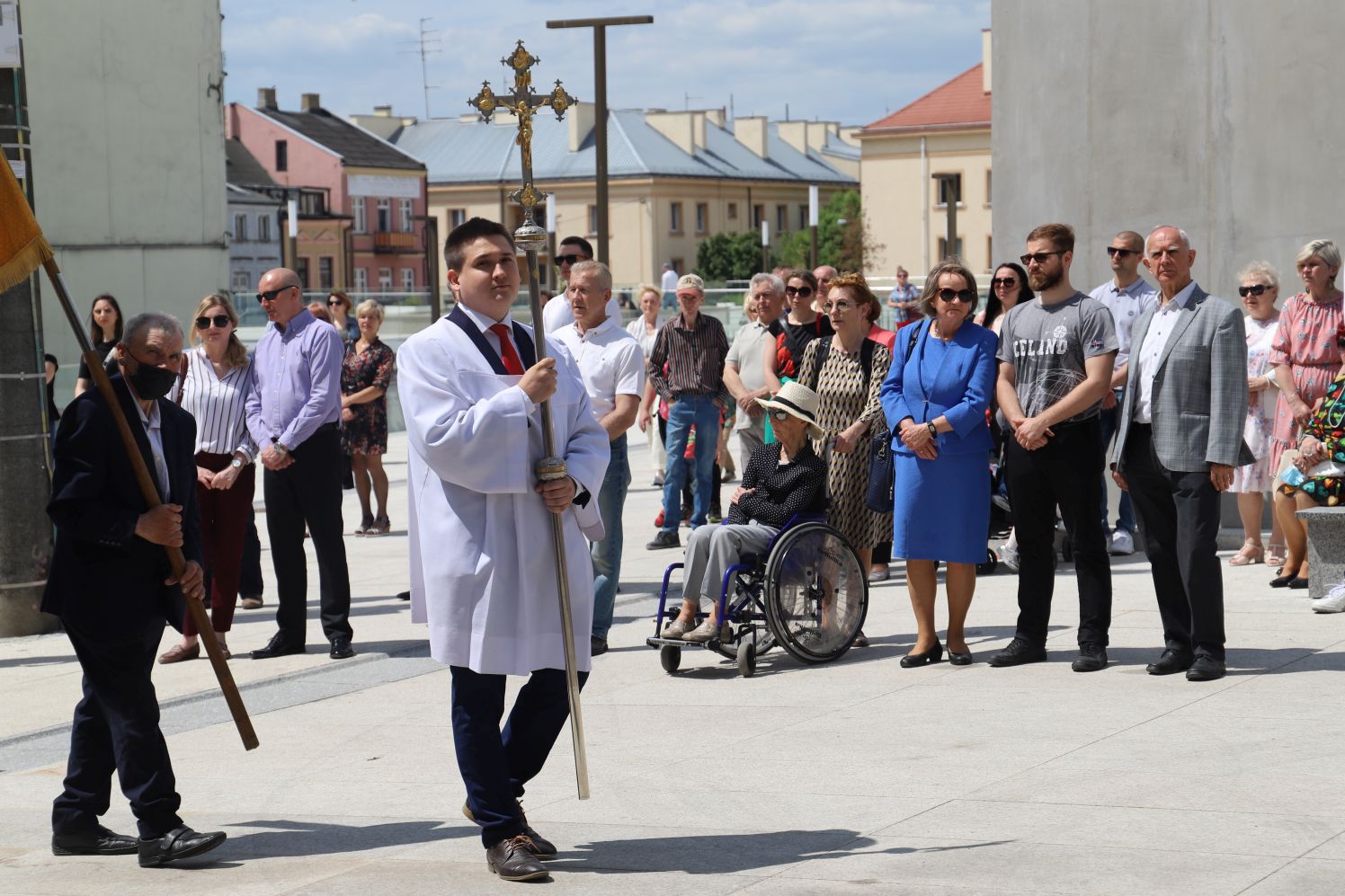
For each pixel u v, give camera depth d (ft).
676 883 15.94
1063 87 40.16
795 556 26.73
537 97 17.22
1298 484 31.12
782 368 38.60
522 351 17.22
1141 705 22.94
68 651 31.63
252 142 292.81
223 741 23.58
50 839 19.16
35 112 103.14
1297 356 32.07
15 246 17.84
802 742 21.74
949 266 26.22
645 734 22.63
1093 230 39.91
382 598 36.37
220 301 29.45
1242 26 37.55
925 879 15.67
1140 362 24.95
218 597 29.68
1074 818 17.54
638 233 305.32
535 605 16.78
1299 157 36.99
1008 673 25.64
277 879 16.85
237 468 29.27
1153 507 25.07
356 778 21.26
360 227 298.56
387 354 47.55
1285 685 23.72
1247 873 15.34
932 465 26.04
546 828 18.26
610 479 28.60
